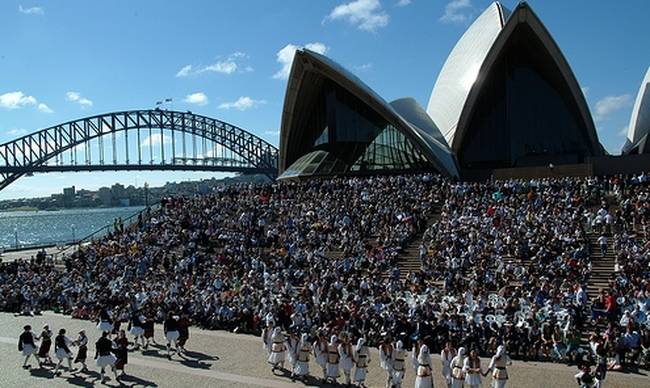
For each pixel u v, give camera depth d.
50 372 23.88
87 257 46.66
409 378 21.91
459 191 46.22
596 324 25.67
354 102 67.56
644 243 32.62
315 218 45.16
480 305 26.50
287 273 36.16
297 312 28.41
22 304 38.44
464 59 67.75
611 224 35.66
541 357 24.06
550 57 61.06
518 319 25.50
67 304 38.03
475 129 64.94
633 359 22.73
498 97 64.62
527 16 58.16
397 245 38.50
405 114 67.25
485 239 36.56
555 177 51.78
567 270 30.80
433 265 34.44
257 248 42.38
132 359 25.38
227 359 25.11
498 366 18.69
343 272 35.84
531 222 37.62
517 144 63.72
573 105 63.97
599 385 18.98
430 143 61.72
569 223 36.47
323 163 66.94
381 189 49.62
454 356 19.84
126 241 48.47
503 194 44.59
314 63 63.22
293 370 22.30
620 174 51.34
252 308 31.00
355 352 20.94
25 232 151.00
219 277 36.69
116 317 31.25
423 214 43.03
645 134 65.00
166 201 57.06
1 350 28.03
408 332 25.50
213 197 56.25
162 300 33.75
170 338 25.66
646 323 23.72
